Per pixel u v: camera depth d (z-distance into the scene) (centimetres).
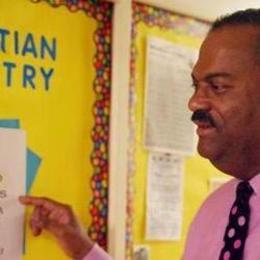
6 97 97
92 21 109
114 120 110
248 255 78
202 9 126
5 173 96
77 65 107
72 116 106
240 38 77
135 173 116
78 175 107
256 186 81
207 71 78
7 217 96
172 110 124
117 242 110
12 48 97
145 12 119
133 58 116
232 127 77
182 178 126
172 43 124
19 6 98
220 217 90
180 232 126
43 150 101
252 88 76
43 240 101
